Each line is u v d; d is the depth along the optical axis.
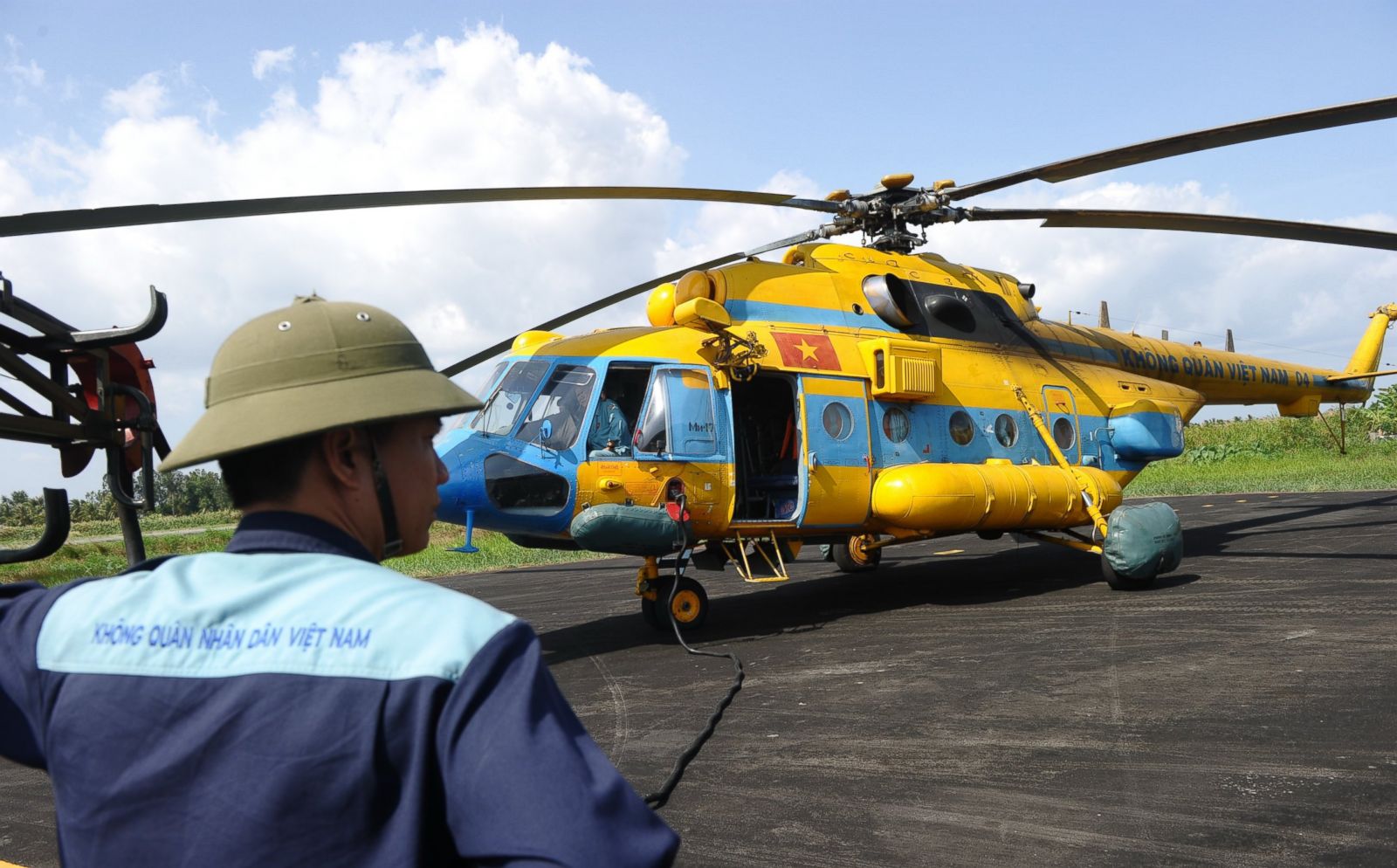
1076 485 10.11
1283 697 5.15
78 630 1.20
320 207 5.22
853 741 4.90
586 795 0.99
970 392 10.01
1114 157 8.42
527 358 8.20
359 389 1.25
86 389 2.57
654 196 7.72
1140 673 5.87
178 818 1.05
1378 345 18.33
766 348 8.62
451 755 1.00
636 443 8.03
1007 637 7.37
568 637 8.70
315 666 1.07
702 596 8.57
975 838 3.60
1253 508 17.55
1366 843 3.35
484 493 7.62
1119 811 3.76
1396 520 13.68
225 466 1.28
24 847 4.13
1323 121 7.57
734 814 4.00
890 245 10.41
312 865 1.01
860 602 9.78
